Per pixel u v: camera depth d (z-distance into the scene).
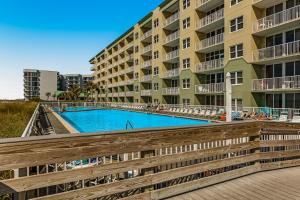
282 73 22.47
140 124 30.03
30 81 136.38
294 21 19.67
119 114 41.06
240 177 6.14
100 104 60.06
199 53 33.25
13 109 21.59
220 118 22.77
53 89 140.50
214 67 29.48
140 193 4.47
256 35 23.83
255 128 6.52
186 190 5.09
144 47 50.56
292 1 21.23
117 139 4.07
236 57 25.53
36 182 3.32
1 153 2.99
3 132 10.30
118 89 68.25
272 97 23.41
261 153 6.68
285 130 7.25
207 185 5.46
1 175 4.27
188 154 5.14
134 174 4.96
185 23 34.97
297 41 19.58
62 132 15.81
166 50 42.59
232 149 6.00
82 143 3.69
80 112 45.00
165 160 4.75
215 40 29.41
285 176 6.26
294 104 21.31
